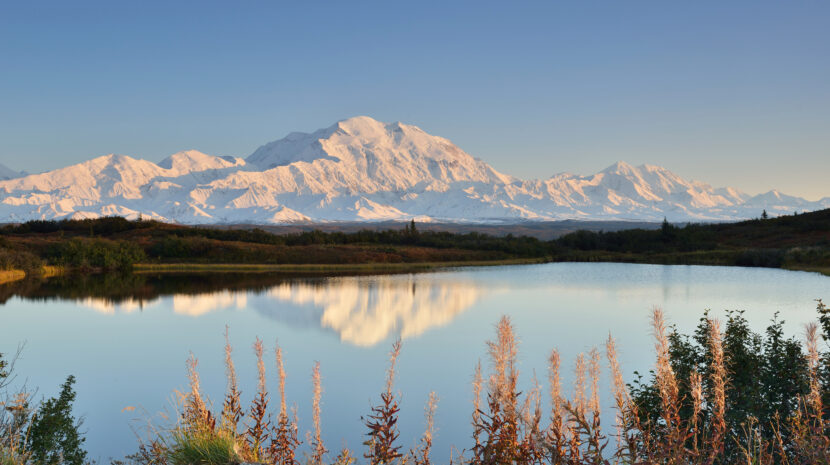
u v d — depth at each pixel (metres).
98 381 22.03
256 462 6.20
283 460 6.79
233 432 6.61
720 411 5.03
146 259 99.75
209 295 54.59
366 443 6.07
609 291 53.91
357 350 28.42
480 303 46.72
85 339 32.28
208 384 20.45
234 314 42.22
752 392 9.21
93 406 18.20
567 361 17.53
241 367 24.00
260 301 49.72
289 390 19.80
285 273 82.31
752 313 37.19
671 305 42.59
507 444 5.12
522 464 5.14
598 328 32.94
